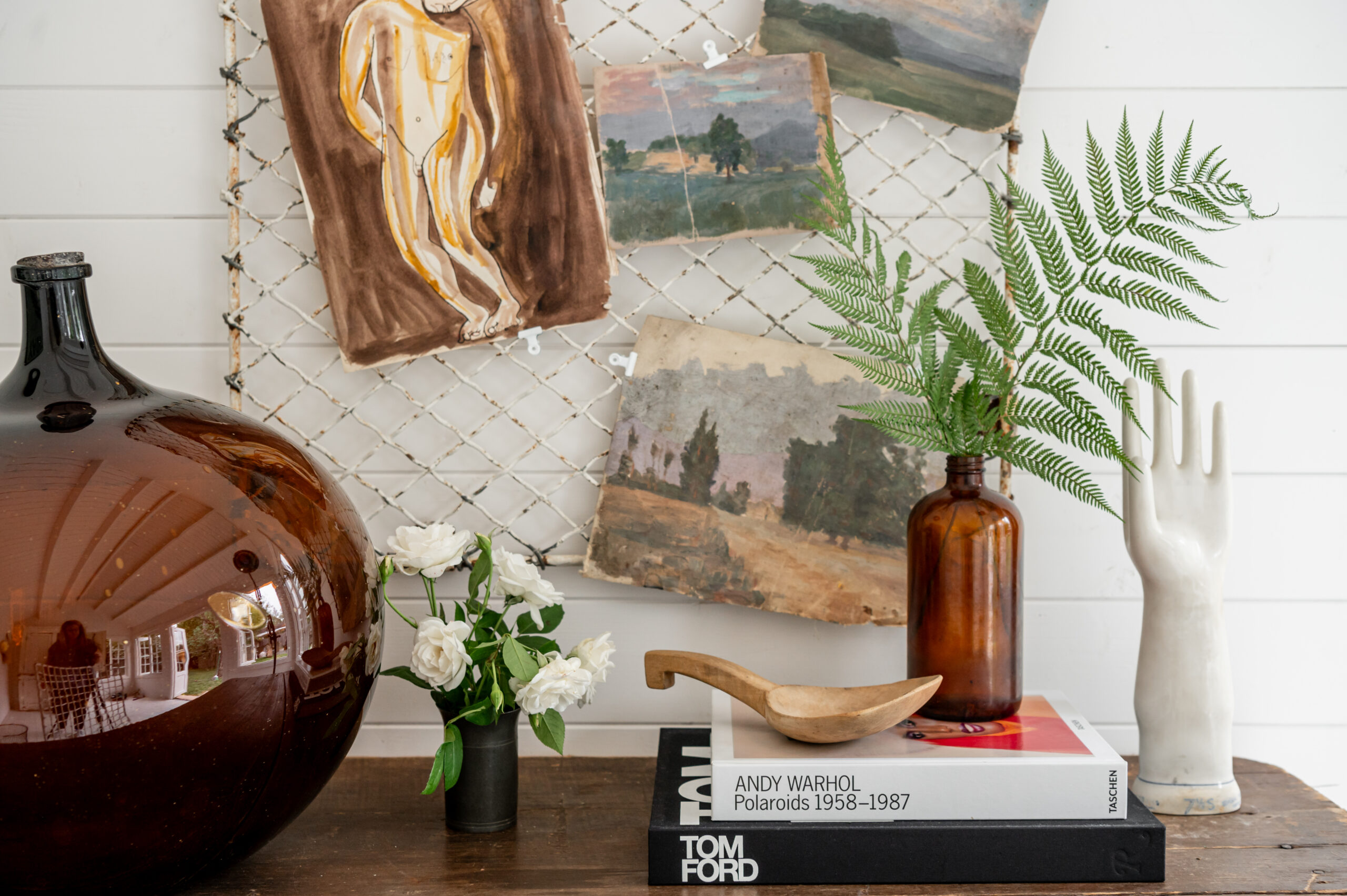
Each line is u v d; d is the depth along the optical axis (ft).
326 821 2.82
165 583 1.97
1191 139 2.94
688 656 2.77
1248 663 3.31
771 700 2.60
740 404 3.21
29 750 1.88
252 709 2.06
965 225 3.22
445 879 2.47
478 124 3.11
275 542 2.14
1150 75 3.16
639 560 3.23
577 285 3.17
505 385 3.29
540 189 3.14
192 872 2.18
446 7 3.07
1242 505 3.27
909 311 3.23
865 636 3.30
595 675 2.82
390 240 3.13
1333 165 3.17
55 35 3.15
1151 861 2.35
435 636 2.62
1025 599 3.33
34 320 2.25
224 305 3.25
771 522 3.23
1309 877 2.39
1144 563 2.76
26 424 2.11
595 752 3.36
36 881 2.00
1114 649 3.32
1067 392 2.72
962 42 3.10
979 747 2.50
